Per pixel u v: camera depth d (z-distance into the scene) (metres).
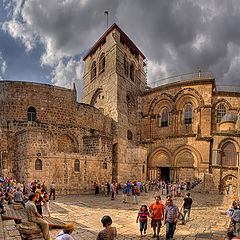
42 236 8.20
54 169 23.05
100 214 14.55
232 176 30.03
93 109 34.00
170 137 37.47
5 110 27.05
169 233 8.87
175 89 39.34
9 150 25.62
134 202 19.11
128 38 42.78
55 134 28.64
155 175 38.19
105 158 28.39
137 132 41.97
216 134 32.09
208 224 12.26
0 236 7.99
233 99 36.75
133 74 44.91
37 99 28.56
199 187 31.11
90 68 47.50
